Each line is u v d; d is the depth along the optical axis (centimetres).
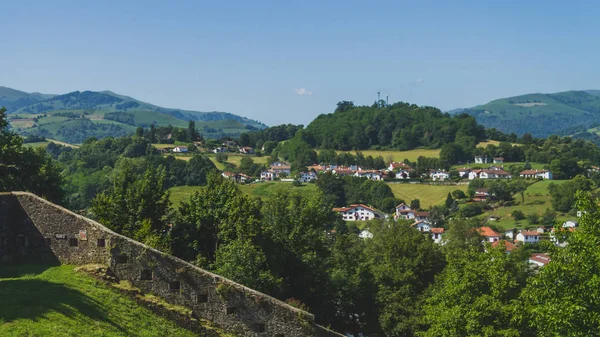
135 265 2431
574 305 2316
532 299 2884
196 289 2447
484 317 3216
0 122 4503
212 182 3800
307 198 4291
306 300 3834
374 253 6125
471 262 3612
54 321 1930
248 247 3184
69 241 2502
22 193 2562
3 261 2489
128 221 3491
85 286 2270
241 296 2469
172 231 3500
